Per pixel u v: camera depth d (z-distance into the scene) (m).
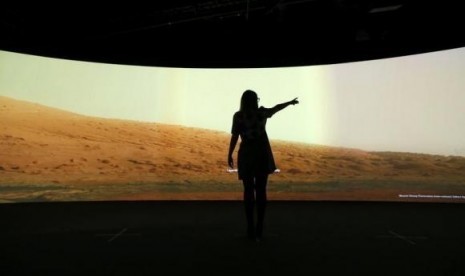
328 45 8.64
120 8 7.99
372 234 4.52
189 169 8.10
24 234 4.50
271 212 6.32
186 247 3.84
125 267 3.14
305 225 5.12
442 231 4.72
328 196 7.90
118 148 8.09
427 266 3.17
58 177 7.84
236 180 7.98
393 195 7.66
